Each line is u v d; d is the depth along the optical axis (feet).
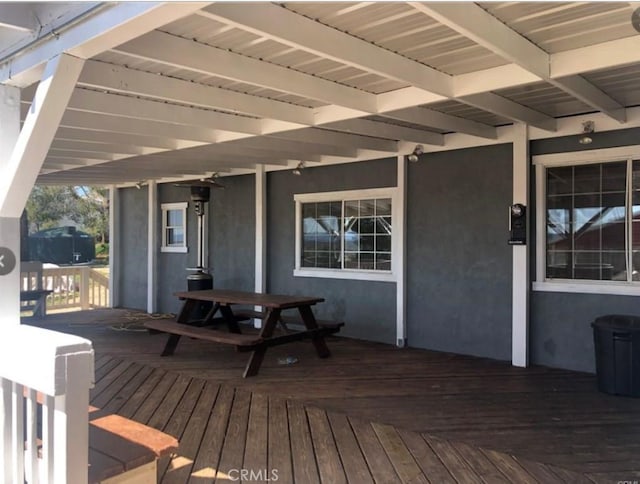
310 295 23.95
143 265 31.89
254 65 10.78
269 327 17.02
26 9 7.62
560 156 17.07
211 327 24.38
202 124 15.10
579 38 10.06
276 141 19.10
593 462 10.09
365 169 21.99
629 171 16.02
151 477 7.47
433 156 20.01
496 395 14.40
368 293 22.07
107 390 15.05
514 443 11.03
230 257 27.27
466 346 19.29
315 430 11.80
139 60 10.85
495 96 13.94
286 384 15.58
